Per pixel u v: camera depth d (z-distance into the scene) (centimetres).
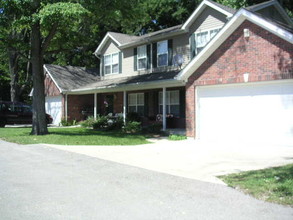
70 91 2502
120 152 1109
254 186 627
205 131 1459
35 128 1655
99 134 1725
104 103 2631
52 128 2189
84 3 1538
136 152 1109
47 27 1609
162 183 677
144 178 722
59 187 646
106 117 2177
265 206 522
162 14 3250
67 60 3722
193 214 489
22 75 3650
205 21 1823
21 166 862
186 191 615
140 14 1820
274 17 1911
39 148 1193
